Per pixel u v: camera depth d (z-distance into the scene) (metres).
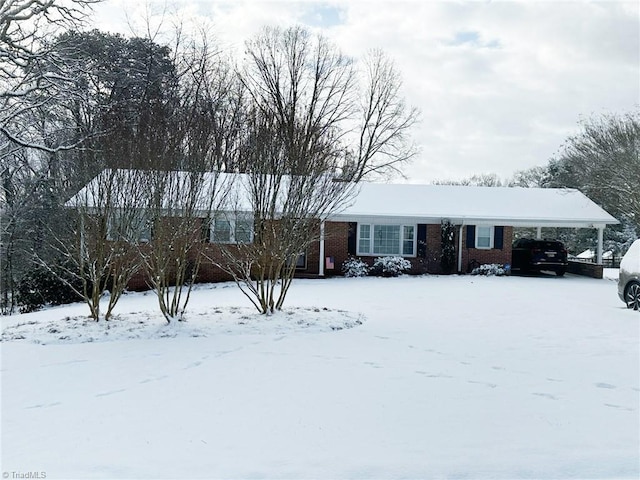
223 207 12.33
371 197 25.23
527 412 5.85
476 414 5.79
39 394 6.83
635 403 6.18
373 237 24.06
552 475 4.23
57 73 18.11
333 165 13.73
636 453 4.67
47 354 9.04
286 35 37.47
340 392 6.65
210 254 18.17
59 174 15.23
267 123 12.86
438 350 9.03
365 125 41.06
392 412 5.87
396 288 18.50
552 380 7.19
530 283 20.55
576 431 5.24
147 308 14.52
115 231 11.41
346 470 4.32
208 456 4.66
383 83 40.88
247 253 11.99
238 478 4.19
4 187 23.50
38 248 22.72
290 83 37.66
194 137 11.62
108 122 14.74
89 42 25.97
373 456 4.62
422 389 6.77
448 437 5.08
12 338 10.27
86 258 12.21
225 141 14.09
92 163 12.04
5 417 5.89
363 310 13.52
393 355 8.67
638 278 13.55
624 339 9.97
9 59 16.83
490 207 24.94
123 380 7.41
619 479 4.16
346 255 23.77
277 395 6.55
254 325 10.92
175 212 11.13
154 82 29.06
